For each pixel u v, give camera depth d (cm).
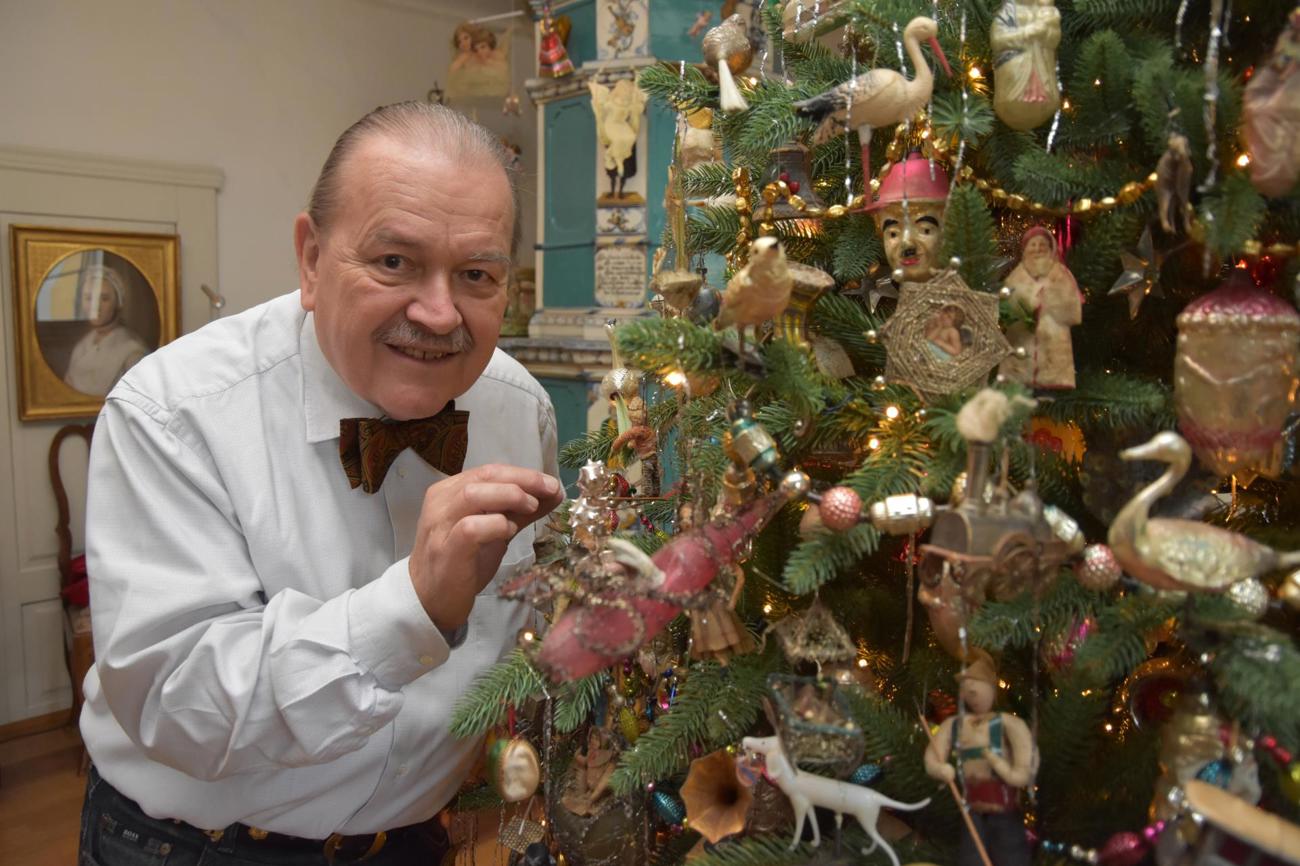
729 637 68
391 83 387
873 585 85
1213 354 55
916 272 67
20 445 310
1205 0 65
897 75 64
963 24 67
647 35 309
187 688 92
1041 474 70
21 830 256
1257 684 51
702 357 64
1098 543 69
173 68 330
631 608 61
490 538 86
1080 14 68
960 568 55
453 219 92
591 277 330
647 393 116
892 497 60
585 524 76
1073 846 63
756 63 104
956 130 65
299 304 118
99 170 314
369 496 111
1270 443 56
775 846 68
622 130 307
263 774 101
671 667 84
